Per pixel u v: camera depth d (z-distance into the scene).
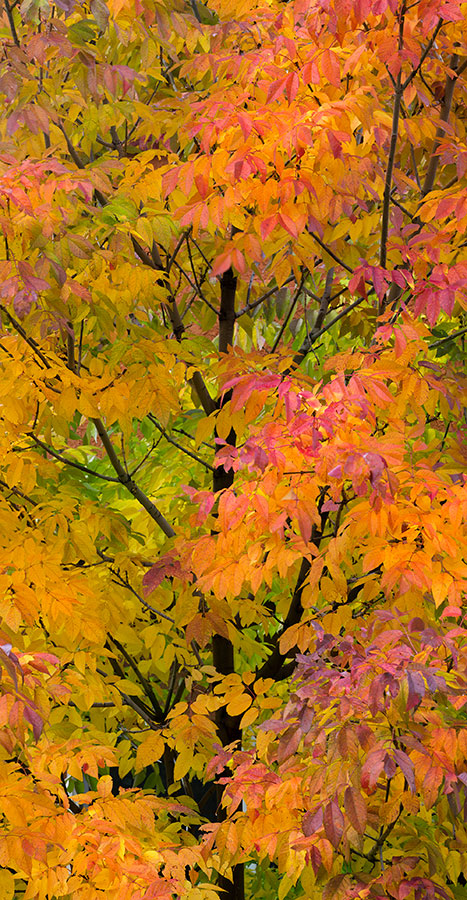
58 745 2.57
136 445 4.07
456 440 2.92
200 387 3.37
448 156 2.60
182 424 3.84
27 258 2.52
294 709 1.96
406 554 2.16
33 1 2.54
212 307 3.30
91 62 2.65
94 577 3.02
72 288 2.41
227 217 2.57
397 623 2.23
